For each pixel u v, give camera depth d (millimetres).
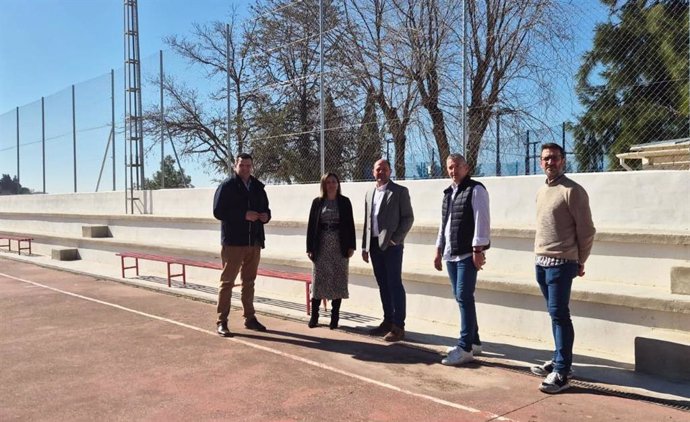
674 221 6520
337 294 7117
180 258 11867
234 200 7066
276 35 14039
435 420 4359
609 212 6988
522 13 9984
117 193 16547
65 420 4453
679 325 5488
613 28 7785
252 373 5559
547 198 5074
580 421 4301
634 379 5148
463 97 8352
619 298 5762
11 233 18781
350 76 11625
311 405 4707
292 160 11961
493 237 7535
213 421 4402
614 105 7840
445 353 6059
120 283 11359
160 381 5352
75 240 15484
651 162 7910
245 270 7285
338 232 7121
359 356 6090
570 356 4992
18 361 6039
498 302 6777
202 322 7793
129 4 15266
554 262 4977
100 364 5902
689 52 7047
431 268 7871
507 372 5492
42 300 9555
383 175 6641
